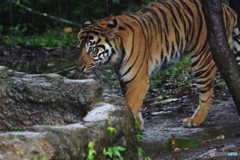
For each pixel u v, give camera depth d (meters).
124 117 6.96
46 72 17.16
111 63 10.13
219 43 8.52
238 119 10.91
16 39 23.14
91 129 6.31
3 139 5.71
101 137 6.32
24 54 20.88
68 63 18.91
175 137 9.91
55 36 24.45
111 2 27.09
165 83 15.48
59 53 21.20
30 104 8.54
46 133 5.91
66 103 8.21
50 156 5.64
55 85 8.48
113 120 6.70
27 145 5.63
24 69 17.77
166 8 10.98
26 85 8.62
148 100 13.52
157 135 10.12
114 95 7.87
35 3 26.47
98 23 10.04
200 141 9.50
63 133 6.04
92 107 7.55
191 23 11.14
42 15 24.94
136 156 7.09
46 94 8.44
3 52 21.12
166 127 10.78
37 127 6.21
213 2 8.36
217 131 10.14
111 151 6.23
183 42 11.15
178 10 11.06
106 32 9.73
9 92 8.60
